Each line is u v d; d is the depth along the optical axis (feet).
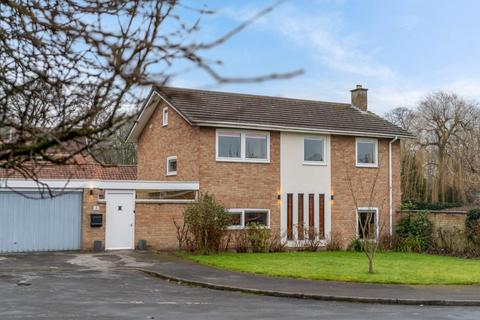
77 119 9.99
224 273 55.83
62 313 35.58
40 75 10.52
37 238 70.59
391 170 92.63
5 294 42.29
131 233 74.18
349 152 89.51
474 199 139.13
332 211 87.04
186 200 77.00
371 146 91.97
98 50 9.78
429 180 146.82
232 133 81.00
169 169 86.22
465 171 142.51
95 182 72.54
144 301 41.04
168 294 44.78
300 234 83.87
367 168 90.79
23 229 69.97
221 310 38.22
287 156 84.58
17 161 10.56
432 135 150.20
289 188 84.28
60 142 9.96
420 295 45.29
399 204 92.79
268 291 46.14
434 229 85.92
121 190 73.97
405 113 159.22
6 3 10.50
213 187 78.84
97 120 10.22
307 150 86.58
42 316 34.47
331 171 87.71
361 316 37.29
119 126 10.23
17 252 69.21
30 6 10.82
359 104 100.94
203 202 73.20
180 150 82.69
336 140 88.69
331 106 97.55
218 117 78.79
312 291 46.37
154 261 63.46
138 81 9.39
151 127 92.22
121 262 62.18
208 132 79.15
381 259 72.23
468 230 80.43
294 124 84.07
